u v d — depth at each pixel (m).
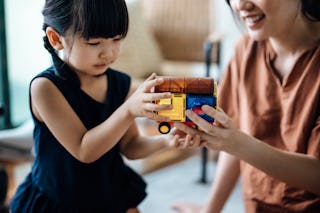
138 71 2.20
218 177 1.18
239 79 1.11
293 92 0.99
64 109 0.86
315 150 0.95
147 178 1.99
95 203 0.94
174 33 2.53
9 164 2.03
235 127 0.81
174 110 0.77
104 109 0.93
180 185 1.93
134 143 1.02
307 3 0.92
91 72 0.87
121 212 0.99
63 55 0.90
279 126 1.03
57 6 0.83
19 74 2.53
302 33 0.98
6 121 2.41
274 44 1.03
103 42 0.83
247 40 1.12
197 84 0.76
